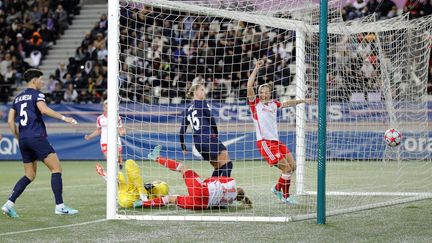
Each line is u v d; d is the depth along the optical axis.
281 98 30.16
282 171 15.27
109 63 12.91
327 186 19.38
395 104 20.58
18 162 33.25
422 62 19.23
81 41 42.03
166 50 33.84
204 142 15.08
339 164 25.50
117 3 12.95
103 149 20.28
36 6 43.41
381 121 22.23
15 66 39.41
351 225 12.02
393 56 18.95
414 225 12.04
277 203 15.38
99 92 35.75
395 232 11.25
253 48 32.19
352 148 22.81
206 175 22.52
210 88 31.52
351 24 18.14
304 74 16.47
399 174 22.56
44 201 16.41
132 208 14.57
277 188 15.41
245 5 15.51
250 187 18.78
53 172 13.79
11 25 42.50
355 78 18.50
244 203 14.55
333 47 17.64
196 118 15.15
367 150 22.73
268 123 15.26
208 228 11.76
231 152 26.50
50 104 34.47
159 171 24.02
